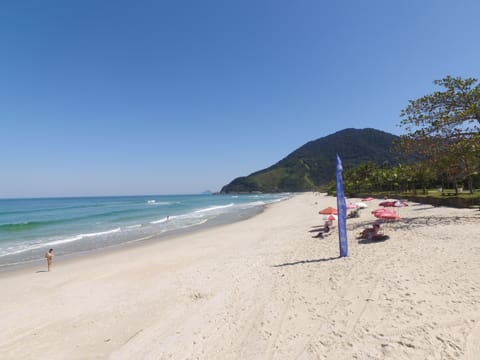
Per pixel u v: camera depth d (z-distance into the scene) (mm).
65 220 36156
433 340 4227
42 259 15516
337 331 4984
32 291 10102
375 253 9383
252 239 17781
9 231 26625
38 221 35000
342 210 9648
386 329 4738
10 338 6594
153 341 5828
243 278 9180
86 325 7008
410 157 15883
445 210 18703
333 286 7047
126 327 6680
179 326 6355
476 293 5414
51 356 5688
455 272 6617
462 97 13641
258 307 6641
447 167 14719
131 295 8945
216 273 10328
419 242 10055
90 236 22984
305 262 9828
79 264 14016
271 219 30250
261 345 5012
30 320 7566
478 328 4328
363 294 6246
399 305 5441
